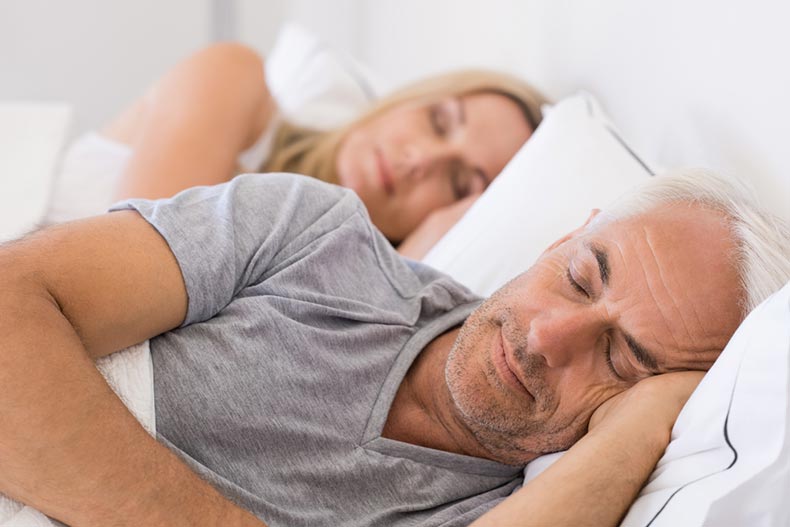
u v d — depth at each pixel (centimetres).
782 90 126
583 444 95
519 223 148
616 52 173
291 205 116
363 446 107
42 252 93
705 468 90
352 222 121
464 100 197
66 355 88
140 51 325
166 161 180
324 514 102
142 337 100
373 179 195
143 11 321
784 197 125
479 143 192
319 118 223
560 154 153
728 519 86
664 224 105
